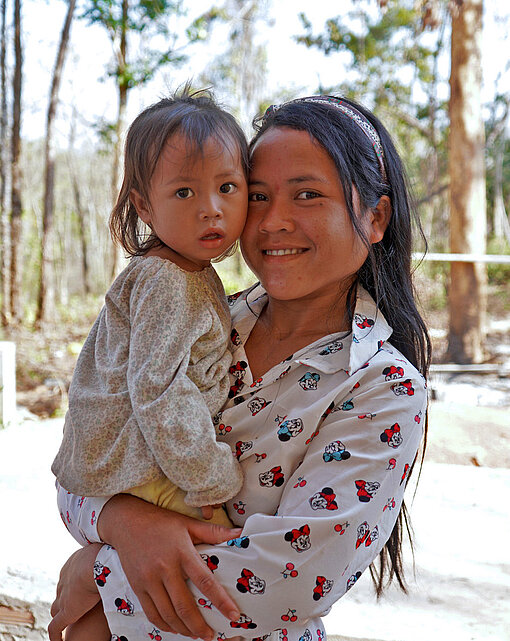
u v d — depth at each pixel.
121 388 1.10
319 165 1.11
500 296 16.95
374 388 1.07
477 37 8.73
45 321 13.49
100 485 1.08
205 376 1.13
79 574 1.14
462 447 3.74
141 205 1.23
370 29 15.94
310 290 1.13
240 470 1.10
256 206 1.17
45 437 3.78
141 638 1.07
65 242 31.09
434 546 2.39
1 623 1.97
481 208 8.66
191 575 1.00
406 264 1.29
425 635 1.81
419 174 18.58
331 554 0.98
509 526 2.59
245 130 1.25
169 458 1.03
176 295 1.12
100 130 13.02
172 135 1.14
